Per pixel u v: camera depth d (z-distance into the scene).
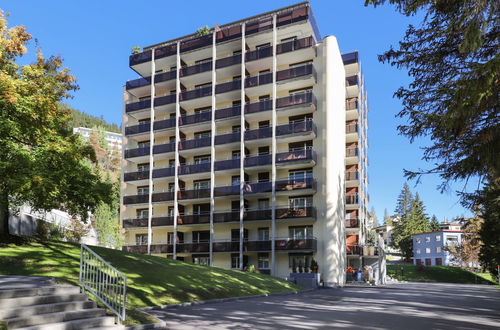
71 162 20.72
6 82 17.53
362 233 53.94
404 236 103.75
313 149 43.12
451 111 9.25
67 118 22.95
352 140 52.00
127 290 15.80
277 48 44.91
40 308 9.70
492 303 20.91
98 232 52.69
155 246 47.28
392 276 65.38
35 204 20.72
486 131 9.59
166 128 50.25
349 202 48.47
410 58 12.23
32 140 20.23
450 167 12.04
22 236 21.39
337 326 11.91
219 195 45.16
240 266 41.81
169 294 17.27
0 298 9.49
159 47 52.72
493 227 39.84
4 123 18.00
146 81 53.28
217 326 11.57
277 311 15.44
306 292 28.78
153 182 51.03
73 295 10.95
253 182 45.00
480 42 8.46
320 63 44.25
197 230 47.34
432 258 91.25
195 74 49.38
